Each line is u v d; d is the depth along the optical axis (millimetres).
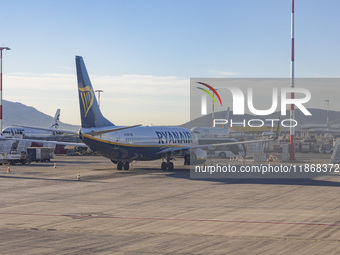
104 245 19875
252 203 32531
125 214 28062
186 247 19469
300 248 19188
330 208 30188
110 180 48688
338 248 19188
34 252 18672
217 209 29891
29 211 29375
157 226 24219
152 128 61844
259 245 19781
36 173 57812
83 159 98500
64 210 29719
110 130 52531
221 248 19250
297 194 37500
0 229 23516
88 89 54344
